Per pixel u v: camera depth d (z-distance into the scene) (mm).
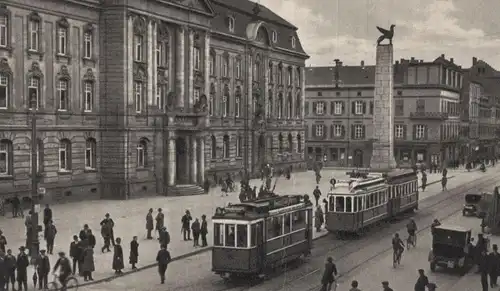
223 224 28328
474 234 42531
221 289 27422
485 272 27125
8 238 37219
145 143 59375
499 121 157875
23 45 49188
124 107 56125
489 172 101812
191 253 34906
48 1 51062
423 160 110312
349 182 41188
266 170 81500
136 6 57312
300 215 32875
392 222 48312
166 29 63000
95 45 56031
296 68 96375
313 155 118125
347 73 117938
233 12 79500
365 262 33594
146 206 51938
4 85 48062
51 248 33250
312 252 36219
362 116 114375
